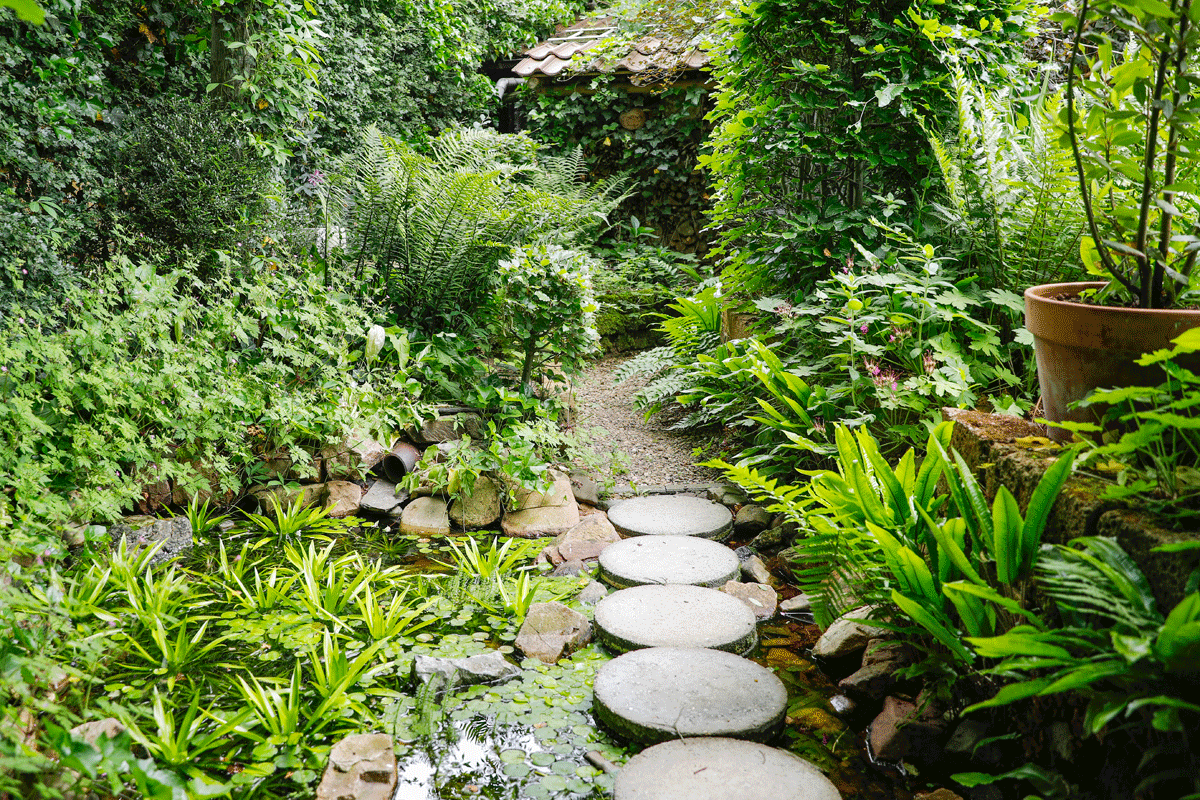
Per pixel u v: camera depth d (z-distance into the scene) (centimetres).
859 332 357
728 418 417
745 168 407
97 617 253
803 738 217
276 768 198
